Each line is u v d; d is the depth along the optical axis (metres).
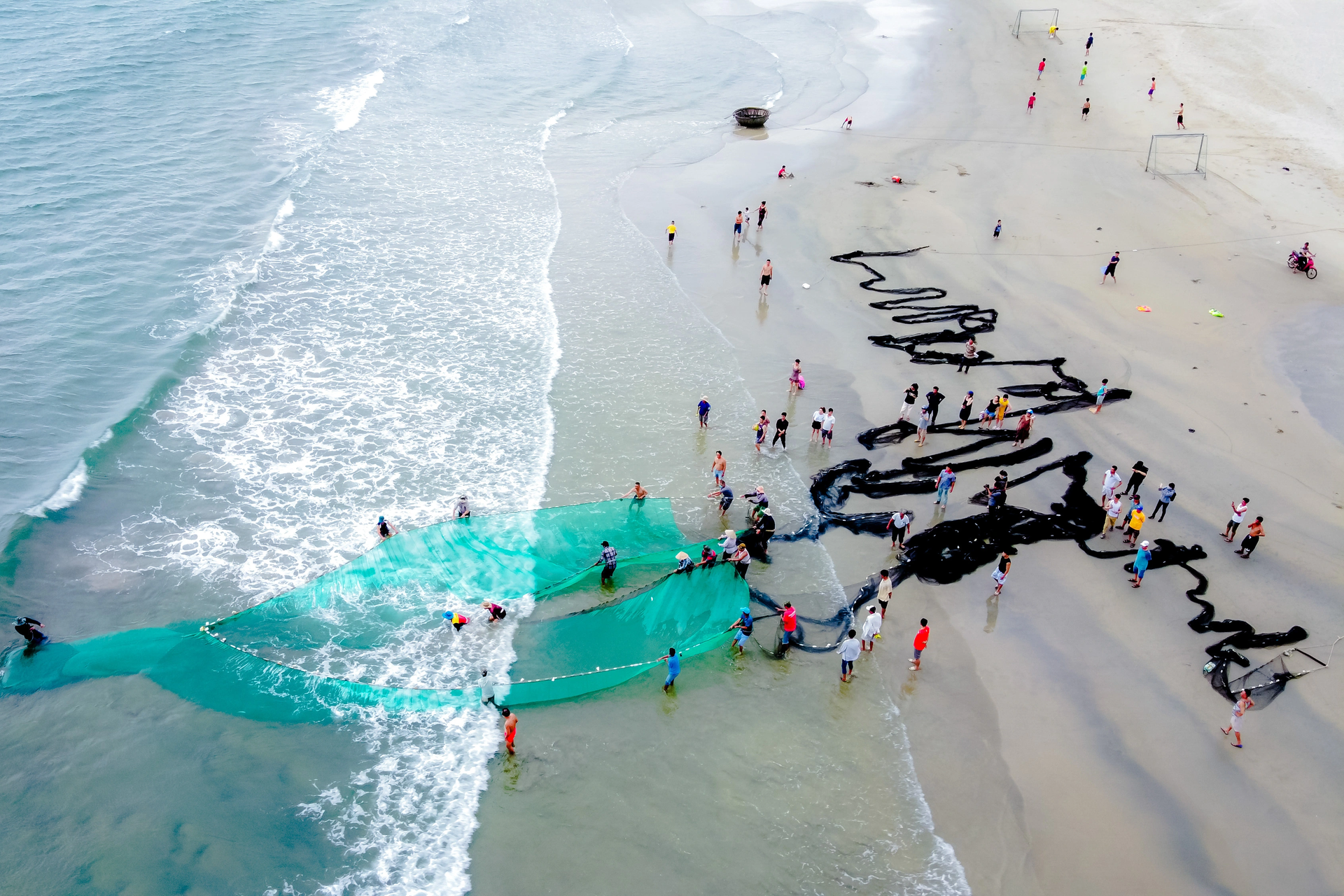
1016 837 16.77
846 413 29.61
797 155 51.19
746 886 15.83
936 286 37.03
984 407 29.66
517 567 22.55
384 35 65.75
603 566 22.39
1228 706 19.33
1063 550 23.81
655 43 73.75
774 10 85.12
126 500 24.11
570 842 16.47
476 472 26.30
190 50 58.56
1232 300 35.44
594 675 19.73
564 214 43.47
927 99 60.16
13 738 17.66
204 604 21.19
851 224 42.53
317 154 46.09
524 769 17.88
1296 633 20.78
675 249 40.41
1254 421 28.56
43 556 22.02
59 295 32.59
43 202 38.75
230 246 36.94
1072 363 31.80
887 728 18.98
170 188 41.03
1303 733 18.62
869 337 33.62
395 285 35.84
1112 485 24.45
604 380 31.02
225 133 47.19
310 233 38.81
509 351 32.28
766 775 17.91
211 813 16.62
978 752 18.44
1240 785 17.64
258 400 28.55
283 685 19.23
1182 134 48.19
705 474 26.78
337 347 31.59
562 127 54.59
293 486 25.19
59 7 64.88
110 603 20.95
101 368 29.17
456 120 53.56
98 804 16.59
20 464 24.95
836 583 22.88
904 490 26.14
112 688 18.86
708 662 20.50
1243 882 15.96
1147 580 22.72
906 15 80.69
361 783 17.47
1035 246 39.91
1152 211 42.69
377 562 22.25
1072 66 64.94
